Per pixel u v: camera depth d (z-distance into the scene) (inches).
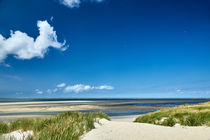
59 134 237.9
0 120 903.1
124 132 308.5
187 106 731.4
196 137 272.4
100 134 292.4
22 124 403.5
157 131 319.6
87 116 486.3
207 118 448.5
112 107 1988.2
